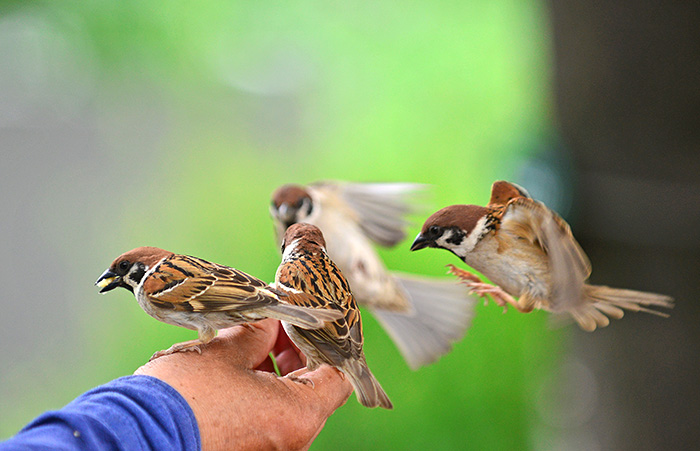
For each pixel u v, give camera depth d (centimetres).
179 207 1883
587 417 823
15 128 2028
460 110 1820
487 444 1004
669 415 758
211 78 2142
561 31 769
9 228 1864
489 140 1499
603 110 750
